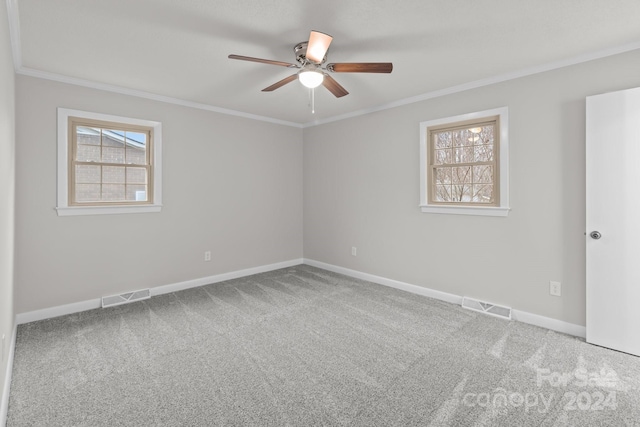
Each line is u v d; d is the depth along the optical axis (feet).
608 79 8.30
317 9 6.54
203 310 10.80
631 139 7.80
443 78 10.34
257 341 8.59
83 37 7.64
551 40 7.82
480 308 10.68
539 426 5.46
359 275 14.73
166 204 12.57
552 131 9.23
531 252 9.75
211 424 5.53
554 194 9.27
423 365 7.41
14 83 8.78
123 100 11.35
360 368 7.29
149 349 8.13
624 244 7.95
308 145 17.04
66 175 10.32
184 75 10.05
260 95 12.10
